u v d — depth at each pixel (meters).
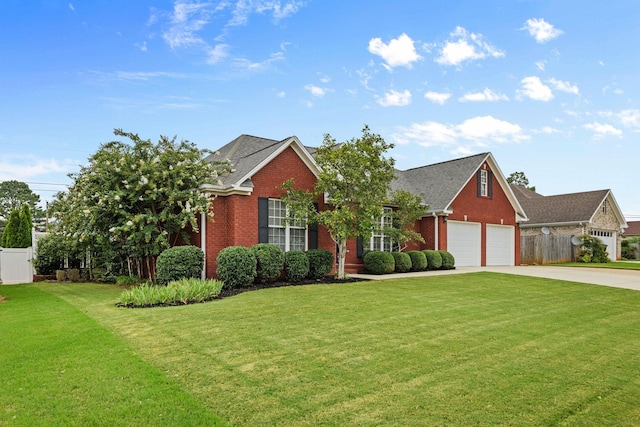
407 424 4.01
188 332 7.00
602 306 10.28
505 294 11.66
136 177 13.07
